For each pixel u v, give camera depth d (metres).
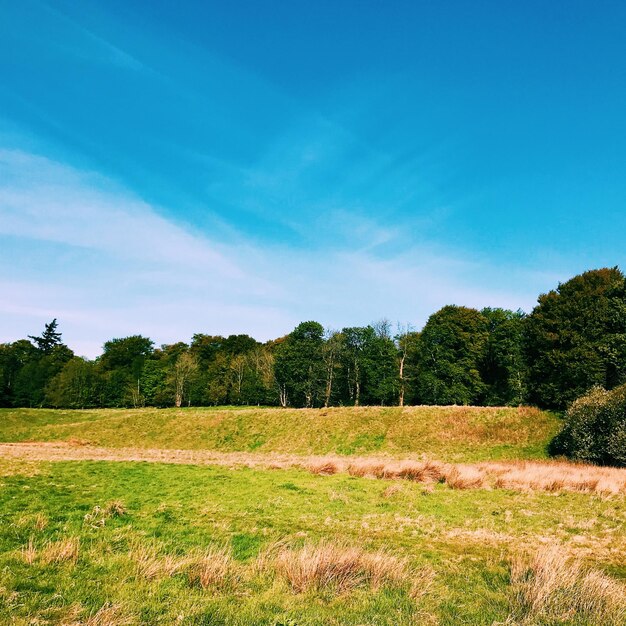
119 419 53.09
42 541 10.26
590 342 42.28
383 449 37.59
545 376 45.12
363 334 70.38
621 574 9.78
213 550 9.94
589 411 30.98
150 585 7.54
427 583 8.08
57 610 6.37
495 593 7.79
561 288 46.47
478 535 12.71
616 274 44.88
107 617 6.10
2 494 15.91
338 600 7.17
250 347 99.81
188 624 6.08
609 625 6.43
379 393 65.12
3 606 6.43
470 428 38.44
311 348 70.50
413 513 14.88
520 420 38.44
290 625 6.18
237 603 6.96
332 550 8.86
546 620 6.55
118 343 101.62
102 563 8.69
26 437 52.22
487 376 64.00
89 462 24.80
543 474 21.25
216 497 16.70
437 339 60.34
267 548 10.17
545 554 9.19
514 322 58.72
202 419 48.44
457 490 18.66
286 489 18.23
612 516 14.55
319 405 74.00
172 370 84.50
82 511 13.86
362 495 17.36
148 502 15.77
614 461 28.53
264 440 42.41
